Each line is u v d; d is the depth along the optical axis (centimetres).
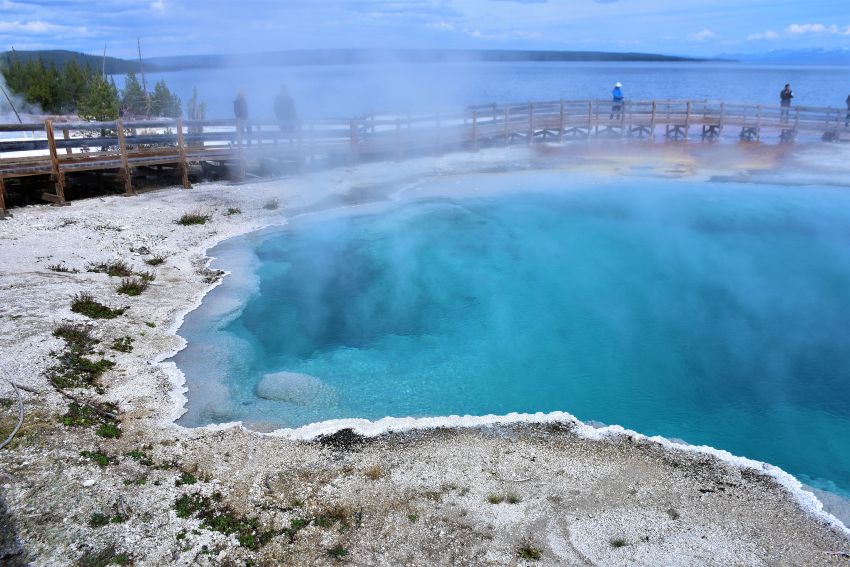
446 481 660
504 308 1198
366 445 729
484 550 566
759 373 988
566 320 1157
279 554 558
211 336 1008
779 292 1284
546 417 796
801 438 811
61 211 1480
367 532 586
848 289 1299
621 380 957
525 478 667
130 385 833
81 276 1123
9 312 948
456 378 945
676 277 1349
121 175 1672
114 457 674
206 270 1259
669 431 823
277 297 1188
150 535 566
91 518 576
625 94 6288
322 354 999
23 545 539
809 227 1592
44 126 1466
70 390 785
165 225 1457
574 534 586
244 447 718
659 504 629
